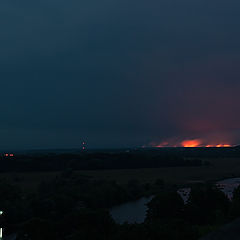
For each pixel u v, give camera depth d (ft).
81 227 145.07
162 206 207.00
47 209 269.23
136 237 130.31
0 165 608.60
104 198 334.24
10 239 208.95
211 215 201.46
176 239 133.39
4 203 257.34
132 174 619.67
